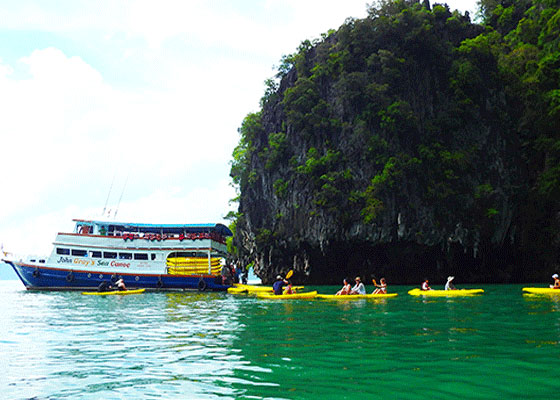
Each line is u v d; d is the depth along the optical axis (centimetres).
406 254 4884
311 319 1492
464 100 5062
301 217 5019
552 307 1758
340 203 4778
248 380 707
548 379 682
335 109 5144
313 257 5147
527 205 4956
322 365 799
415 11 5616
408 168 4697
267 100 6269
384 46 5266
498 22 6519
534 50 5475
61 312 1845
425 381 681
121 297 2734
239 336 1152
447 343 996
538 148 4938
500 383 664
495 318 1435
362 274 5050
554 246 4753
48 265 3341
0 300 2509
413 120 4844
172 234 3506
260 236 5372
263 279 5650
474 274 4997
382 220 4662
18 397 639
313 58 5744
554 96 4741
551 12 5522
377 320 1434
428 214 4700
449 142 5069
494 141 5078
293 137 5331
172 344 1051
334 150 4988
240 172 6209
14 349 1007
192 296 2814
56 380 729
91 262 3362
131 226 3447
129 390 665
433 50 5275
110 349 997
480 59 5325
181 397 624
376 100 4894
